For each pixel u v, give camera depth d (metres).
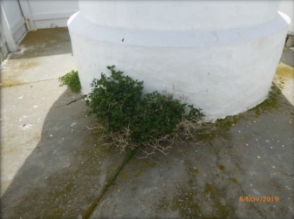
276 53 3.27
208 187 2.43
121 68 2.90
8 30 5.90
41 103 3.93
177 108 2.79
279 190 2.38
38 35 7.49
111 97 2.71
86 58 3.20
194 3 2.47
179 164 2.69
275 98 3.85
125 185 2.46
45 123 3.45
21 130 3.33
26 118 3.57
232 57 2.76
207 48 2.61
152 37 2.64
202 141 3.00
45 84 4.53
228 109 3.29
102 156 2.82
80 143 3.04
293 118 3.40
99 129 3.19
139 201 2.30
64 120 3.49
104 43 2.81
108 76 3.06
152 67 2.77
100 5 2.78
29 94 4.21
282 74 4.61
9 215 2.21
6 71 5.11
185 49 2.60
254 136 3.08
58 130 3.30
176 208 2.24
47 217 2.19
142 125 2.62
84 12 3.17
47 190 2.44
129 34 2.71
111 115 2.70
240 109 3.44
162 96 2.78
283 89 4.11
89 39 2.93
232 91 3.11
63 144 3.04
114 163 2.72
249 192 2.37
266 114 3.47
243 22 2.74
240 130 3.17
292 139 3.03
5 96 4.16
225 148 2.90
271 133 3.12
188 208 2.24
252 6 2.68
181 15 2.54
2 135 3.24
